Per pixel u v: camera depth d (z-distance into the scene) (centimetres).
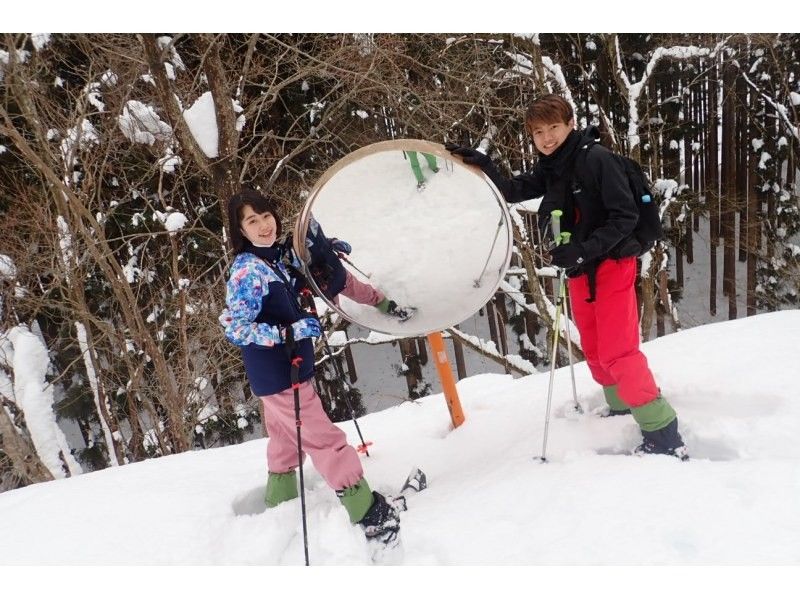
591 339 275
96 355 811
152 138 718
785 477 203
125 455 841
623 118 1096
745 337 350
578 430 284
